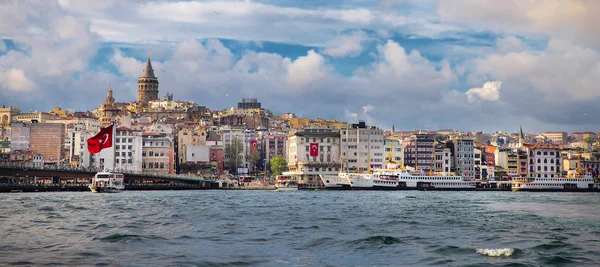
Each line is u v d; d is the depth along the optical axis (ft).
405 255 283.18
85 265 250.57
